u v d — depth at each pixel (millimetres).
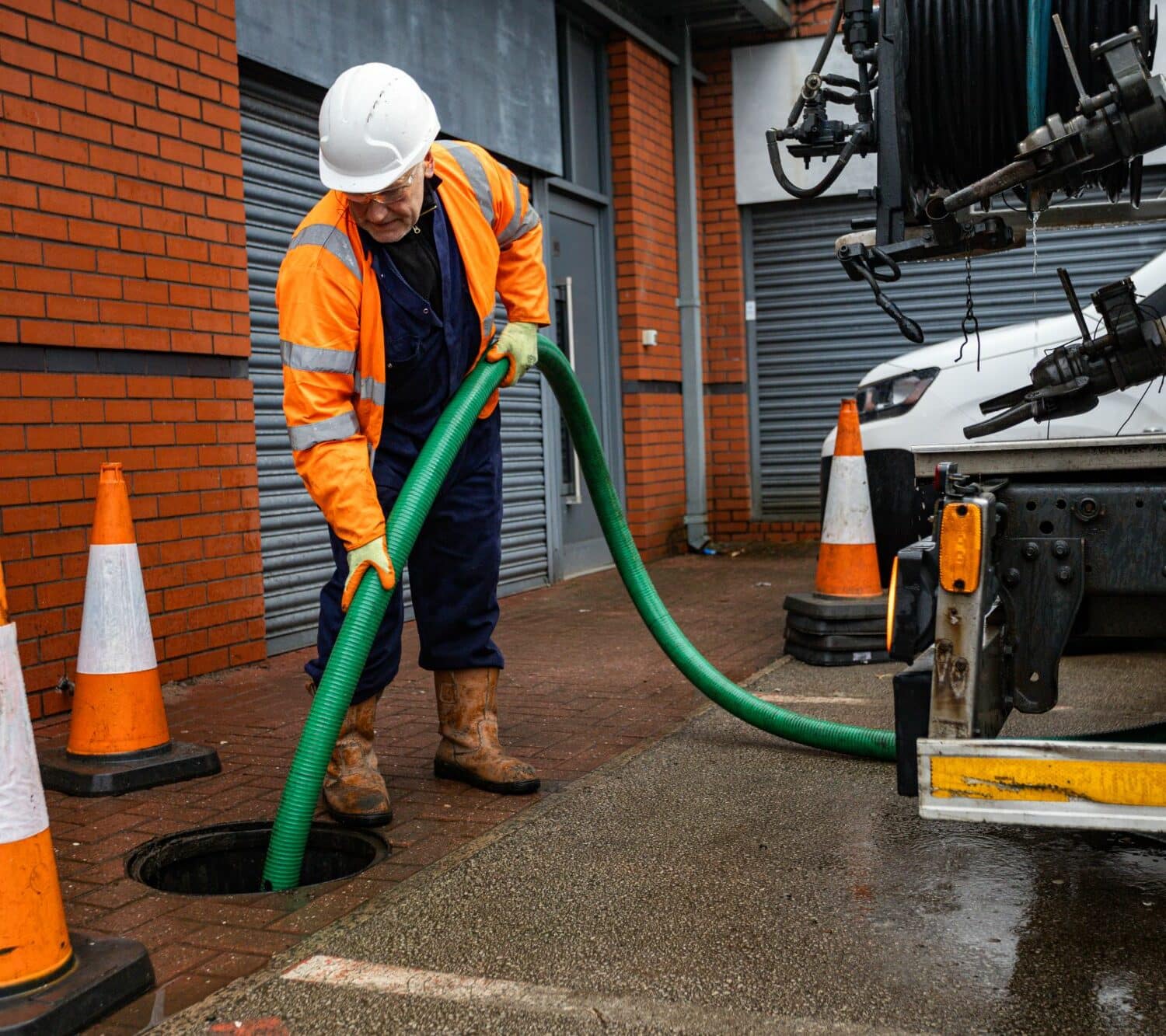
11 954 2312
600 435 9945
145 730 4039
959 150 3439
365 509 3242
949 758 2486
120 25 5066
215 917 2895
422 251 3400
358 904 2957
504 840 3365
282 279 3311
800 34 10828
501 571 8297
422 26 7188
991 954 2598
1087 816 2396
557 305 9180
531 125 8398
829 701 4973
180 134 5387
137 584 4078
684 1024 2322
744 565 9898
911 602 2750
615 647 6371
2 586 2324
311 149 6582
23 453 4648
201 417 5527
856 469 5863
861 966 2553
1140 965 2537
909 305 10922
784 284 11227
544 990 2473
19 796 2326
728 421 11352
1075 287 10492
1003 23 3277
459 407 3488
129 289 5109
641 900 2928
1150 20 3240
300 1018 2383
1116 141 2896
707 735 4496
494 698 3969
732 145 11094
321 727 3121
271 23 6000
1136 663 5586
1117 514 2725
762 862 3174
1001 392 6027
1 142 4539
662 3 10234
